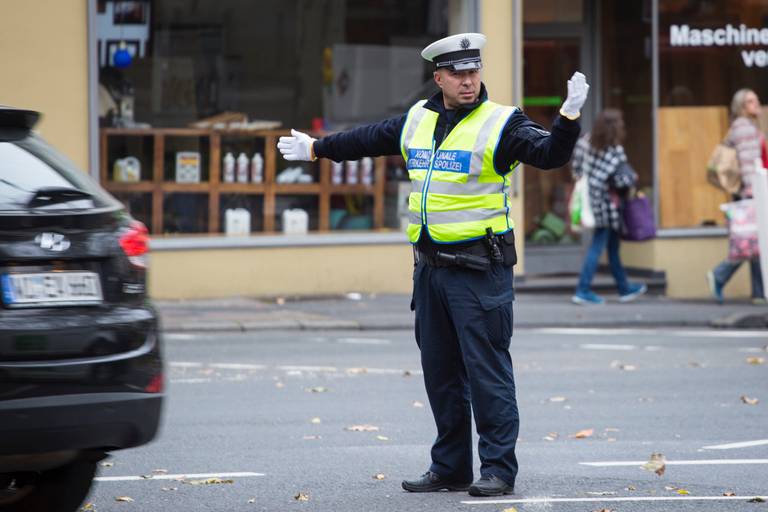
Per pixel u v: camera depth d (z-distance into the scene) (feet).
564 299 168.04
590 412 98.63
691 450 84.58
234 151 164.45
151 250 158.51
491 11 167.73
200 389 107.45
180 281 159.53
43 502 63.77
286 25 166.91
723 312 157.07
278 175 165.99
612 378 114.42
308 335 140.15
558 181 181.88
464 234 69.36
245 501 69.77
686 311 157.89
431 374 71.82
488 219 69.62
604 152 160.56
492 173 69.31
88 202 59.93
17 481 63.10
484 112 69.46
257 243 161.89
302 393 105.91
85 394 56.90
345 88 169.37
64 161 62.18
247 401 102.27
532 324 148.77
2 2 151.53
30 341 55.98
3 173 58.44
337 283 165.07
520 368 119.55
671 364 122.42
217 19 163.73
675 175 177.17
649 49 177.06
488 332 69.87
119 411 57.62
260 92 166.09
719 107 178.40
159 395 59.88
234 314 149.48
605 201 161.07
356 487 73.20
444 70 69.15
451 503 68.95
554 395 106.01
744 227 162.61
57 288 57.47
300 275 163.73
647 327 150.41
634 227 162.50
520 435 89.86
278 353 127.03
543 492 71.56
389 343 134.51
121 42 158.81
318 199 167.43
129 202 159.84
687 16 177.58
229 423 93.30
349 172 168.14
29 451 55.77
